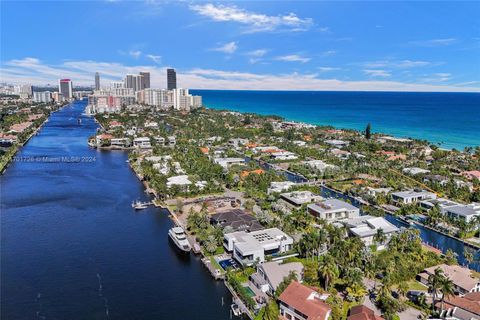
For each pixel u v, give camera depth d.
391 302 90.62
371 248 128.75
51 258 122.75
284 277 101.12
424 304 95.12
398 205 176.88
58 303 98.56
